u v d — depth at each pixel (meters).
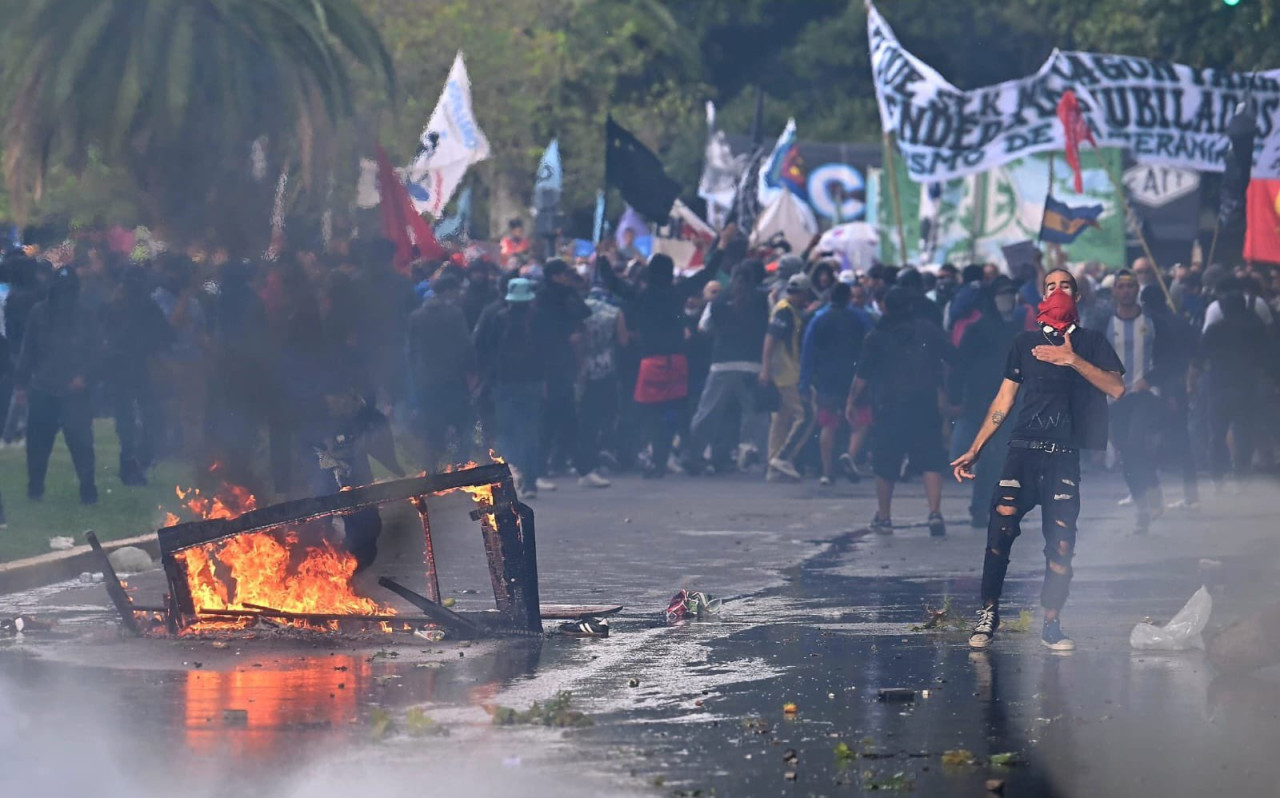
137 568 33.56
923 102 60.28
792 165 92.06
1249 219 58.25
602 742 17.66
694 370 59.66
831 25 155.12
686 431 59.59
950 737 17.94
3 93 62.31
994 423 24.36
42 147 63.25
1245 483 47.84
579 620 25.59
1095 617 26.66
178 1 61.53
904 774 16.33
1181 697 20.11
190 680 21.19
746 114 153.62
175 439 47.56
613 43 137.62
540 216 84.56
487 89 115.94
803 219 85.31
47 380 41.31
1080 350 23.98
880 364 39.62
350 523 27.83
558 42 124.06
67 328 41.44
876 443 39.91
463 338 44.22
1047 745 17.58
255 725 18.42
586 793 15.53
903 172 83.44
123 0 61.28
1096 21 99.56
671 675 21.64
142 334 45.03
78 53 60.03
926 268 73.00
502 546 24.78
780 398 55.31
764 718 18.91
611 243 73.94
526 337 49.00
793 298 54.97
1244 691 20.48
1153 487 40.31
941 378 39.97
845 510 46.03
